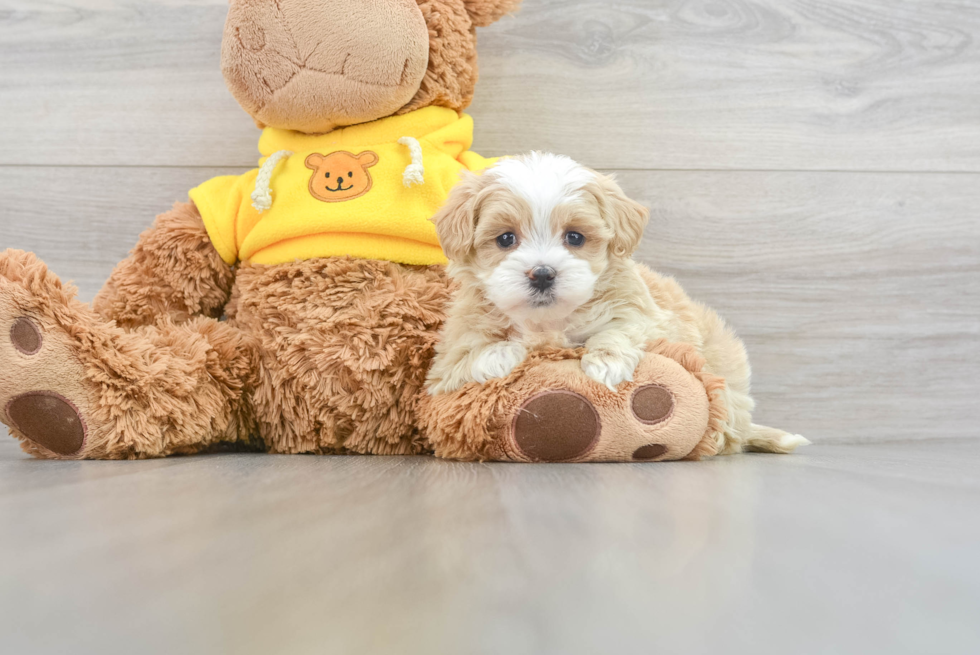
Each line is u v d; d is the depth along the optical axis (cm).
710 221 227
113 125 224
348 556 60
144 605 47
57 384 145
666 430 142
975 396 229
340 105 175
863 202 228
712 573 55
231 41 171
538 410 141
